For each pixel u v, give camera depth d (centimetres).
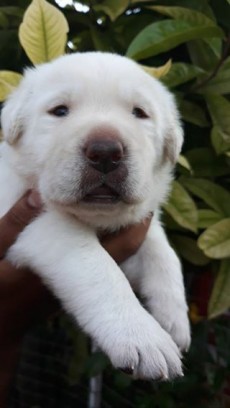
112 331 42
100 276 44
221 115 56
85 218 47
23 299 51
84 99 47
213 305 54
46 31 53
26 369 79
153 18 61
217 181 62
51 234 46
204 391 66
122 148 43
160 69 54
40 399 79
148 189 47
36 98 50
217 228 53
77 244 45
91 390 69
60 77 48
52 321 75
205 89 58
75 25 64
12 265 48
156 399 67
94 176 43
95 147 43
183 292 51
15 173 52
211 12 59
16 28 63
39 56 54
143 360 42
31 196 48
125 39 62
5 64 64
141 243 51
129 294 44
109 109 47
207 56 59
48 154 46
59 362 78
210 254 53
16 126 51
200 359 65
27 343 79
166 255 52
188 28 55
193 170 59
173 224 58
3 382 56
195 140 62
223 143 56
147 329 42
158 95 52
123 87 48
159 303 50
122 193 44
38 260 46
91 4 62
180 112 59
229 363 64
